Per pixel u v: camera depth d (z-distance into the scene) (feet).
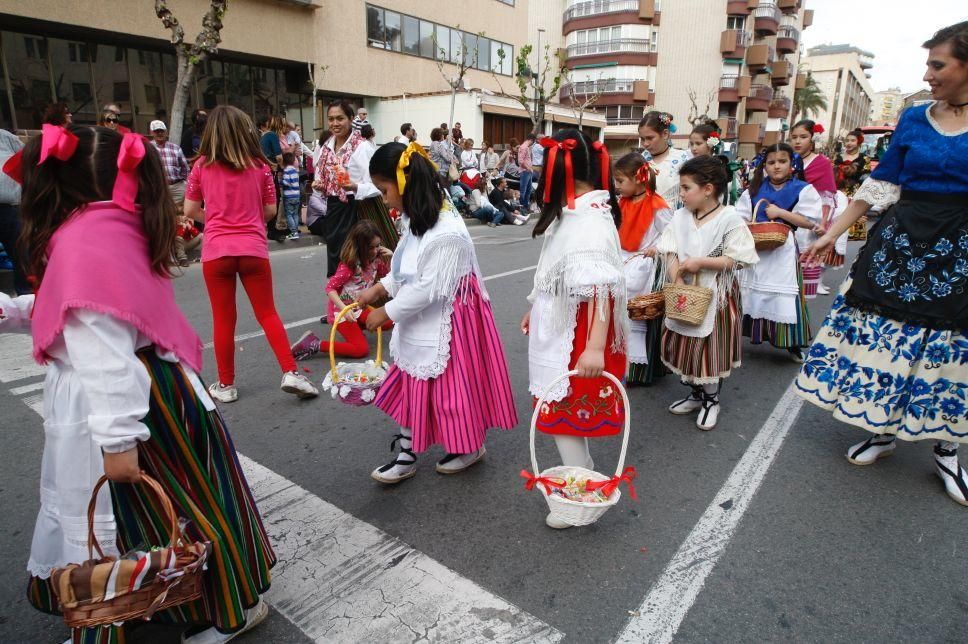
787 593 7.29
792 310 14.83
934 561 7.91
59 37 41.96
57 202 4.92
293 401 12.81
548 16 130.72
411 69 67.41
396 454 10.59
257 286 12.21
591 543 8.20
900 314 9.38
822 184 16.87
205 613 5.83
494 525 8.59
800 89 177.88
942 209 8.79
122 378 4.71
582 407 8.00
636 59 124.16
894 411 9.61
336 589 7.25
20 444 10.66
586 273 7.20
